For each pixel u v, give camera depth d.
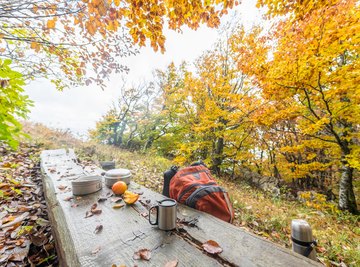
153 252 0.95
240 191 5.91
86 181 1.76
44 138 6.53
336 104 4.89
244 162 10.54
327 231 3.41
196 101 11.23
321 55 4.11
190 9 2.55
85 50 2.73
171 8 2.48
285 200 6.55
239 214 3.11
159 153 12.48
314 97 5.07
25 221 1.91
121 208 1.50
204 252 0.96
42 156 3.71
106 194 1.78
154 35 2.63
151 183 4.02
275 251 0.96
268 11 3.48
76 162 3.35
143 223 1.26
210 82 9.95
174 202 1.24
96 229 1.17
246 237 1.09
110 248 0.99
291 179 10.41
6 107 1.36
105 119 13.52
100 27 2.29
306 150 8.86
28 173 3.31
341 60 5.51
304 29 3.97
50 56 2.69
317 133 7.04
